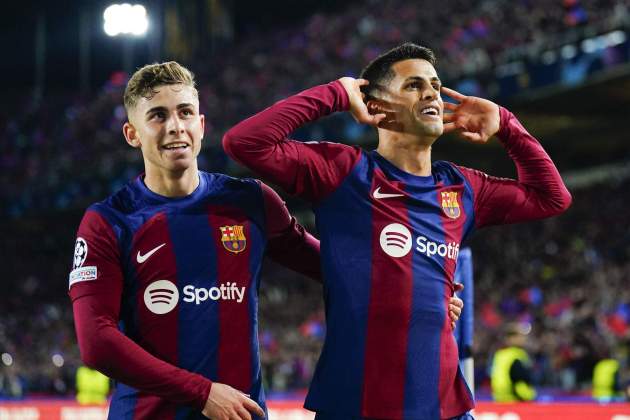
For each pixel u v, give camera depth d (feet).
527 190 29.14
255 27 316.60
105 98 289.12
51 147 279.28
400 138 26.55
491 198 28.35
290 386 150.20
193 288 25.70
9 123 299.38
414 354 25.08
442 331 25.70
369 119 26.20
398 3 236.43
